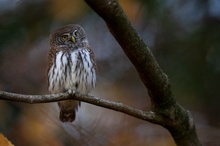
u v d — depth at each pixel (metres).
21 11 12.34
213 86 12.02
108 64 12.84
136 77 12.56
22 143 10.55
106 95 12.21
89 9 11.28
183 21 12.68
